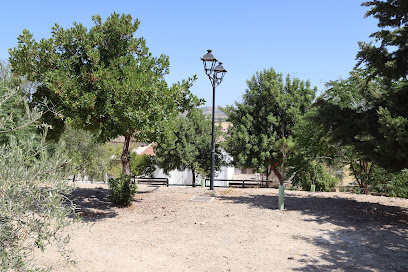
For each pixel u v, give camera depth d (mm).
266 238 8172
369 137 10094
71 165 3777
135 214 10742
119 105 10125
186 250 7113
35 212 3432
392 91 10656
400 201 14031
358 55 10984
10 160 3289
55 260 5859
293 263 6469
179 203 12727
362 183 19547
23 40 10602
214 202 13008
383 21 10797
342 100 16594
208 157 28594
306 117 12406
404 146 9484
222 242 7777
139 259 6375
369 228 9336
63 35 11336
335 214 11148
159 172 37281
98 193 14281
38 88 11617
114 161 35312
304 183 23391
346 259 6750
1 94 3748
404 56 10281
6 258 3312
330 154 19219
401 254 7129
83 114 10586
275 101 24594
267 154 23562
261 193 15797
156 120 10836
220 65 16516
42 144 3551
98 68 10703
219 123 29891
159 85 11055
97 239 7590
